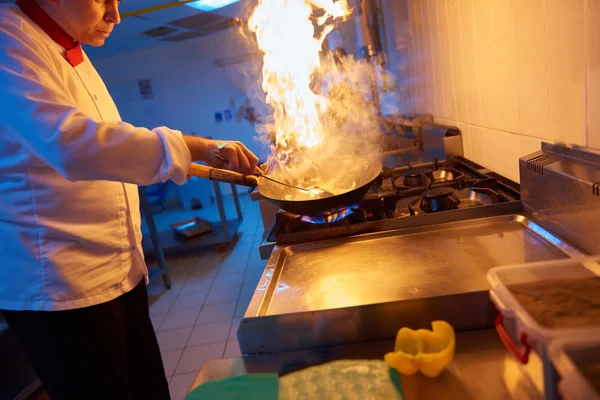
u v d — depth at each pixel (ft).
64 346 3.31
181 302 9.15
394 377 1.93
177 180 2.95
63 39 3.29
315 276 2.97
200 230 12.19
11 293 3.22
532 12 3.29
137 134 2.80
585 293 1.81
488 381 1.86
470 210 3.46
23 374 6.33
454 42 5.11
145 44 15.55
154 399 4.28
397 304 2.18
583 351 1.46
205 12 11.78
